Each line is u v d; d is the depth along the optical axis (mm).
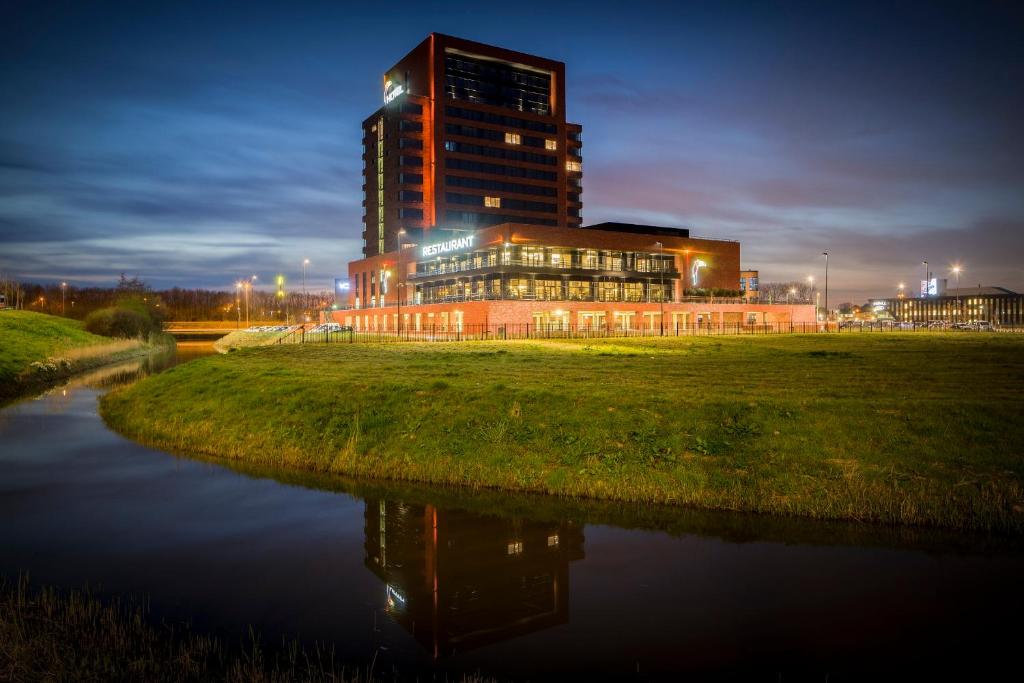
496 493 19109
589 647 10742
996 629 11031
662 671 10016
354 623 11609
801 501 16609
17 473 22141
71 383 48750
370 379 29891
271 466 22938
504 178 130500
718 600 12297
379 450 22391
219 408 29000
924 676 9711
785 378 29234
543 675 9969
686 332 87062
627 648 10695
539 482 19172
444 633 11258
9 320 70500
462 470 20344
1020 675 9695
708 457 18688
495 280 95812
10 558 14617
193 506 18422
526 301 84625
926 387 25078
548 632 11227
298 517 17500
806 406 20734
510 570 13914
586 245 98188
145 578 13492
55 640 10469
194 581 13359
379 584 13242
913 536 15102
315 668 9977
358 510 18016
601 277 100875
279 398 28094
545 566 14047
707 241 111438
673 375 30891
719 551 14633
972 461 16938
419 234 125438
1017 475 16203
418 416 23766
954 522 15359
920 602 12047
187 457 24453
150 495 19516
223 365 40094
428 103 127062
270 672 9828
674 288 107562
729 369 33969
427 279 108875
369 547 15320
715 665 10148
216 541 15727
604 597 12531
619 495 18047
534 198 133125
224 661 10109
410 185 124938
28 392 43344
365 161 139750
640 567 13883
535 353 47094
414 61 132500
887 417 19344
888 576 13156
